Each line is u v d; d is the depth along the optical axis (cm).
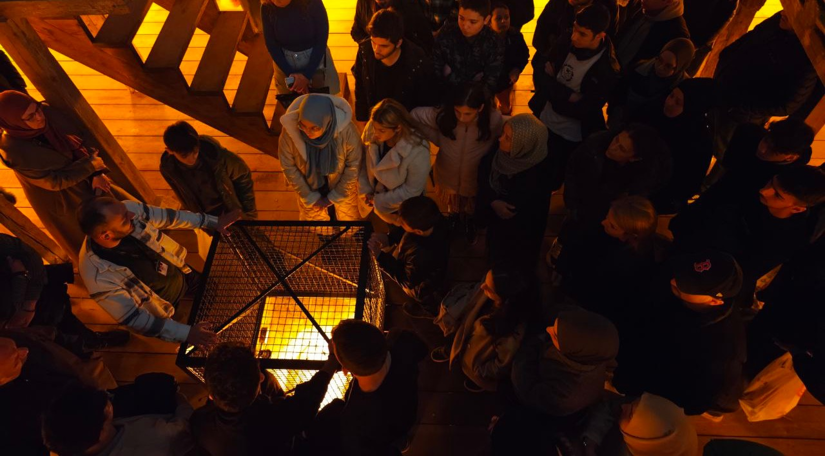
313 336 305
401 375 218
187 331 265
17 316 273
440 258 295
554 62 341
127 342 363
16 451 224
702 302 226
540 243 353
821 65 298
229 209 354
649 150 285
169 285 312
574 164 319
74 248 362
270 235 310
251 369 193
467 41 349
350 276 326
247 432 202
